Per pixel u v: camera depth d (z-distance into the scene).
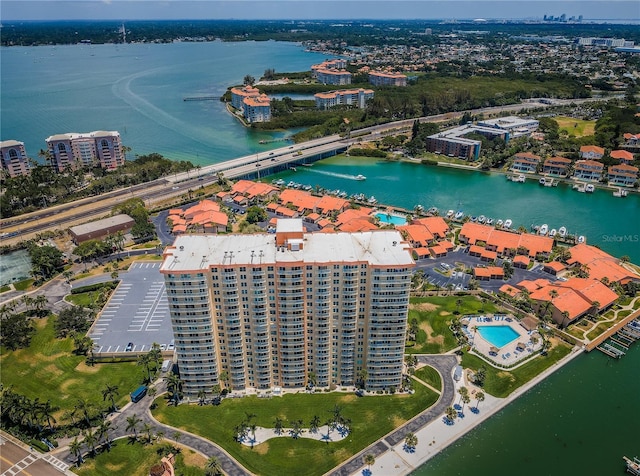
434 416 175.62
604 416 178.38
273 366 184.88
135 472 153.88
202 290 163.88
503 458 161.62
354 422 172.62
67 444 165.38
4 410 172.75
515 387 188.25
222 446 163.12
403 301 169.50
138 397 182.12
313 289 168.75
